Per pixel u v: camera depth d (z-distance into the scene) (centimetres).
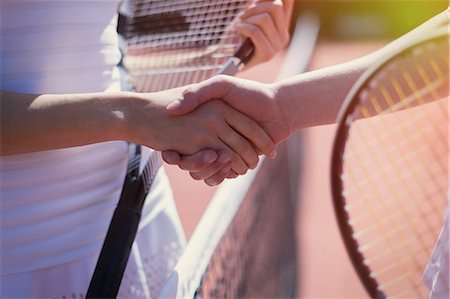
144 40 229
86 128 159
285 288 404
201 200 565
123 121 162
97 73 174
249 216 323
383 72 142
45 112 156
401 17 1145
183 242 210
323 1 1155
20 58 162
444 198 186
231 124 174
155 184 199
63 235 167
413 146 189
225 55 222
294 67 479
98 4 172
